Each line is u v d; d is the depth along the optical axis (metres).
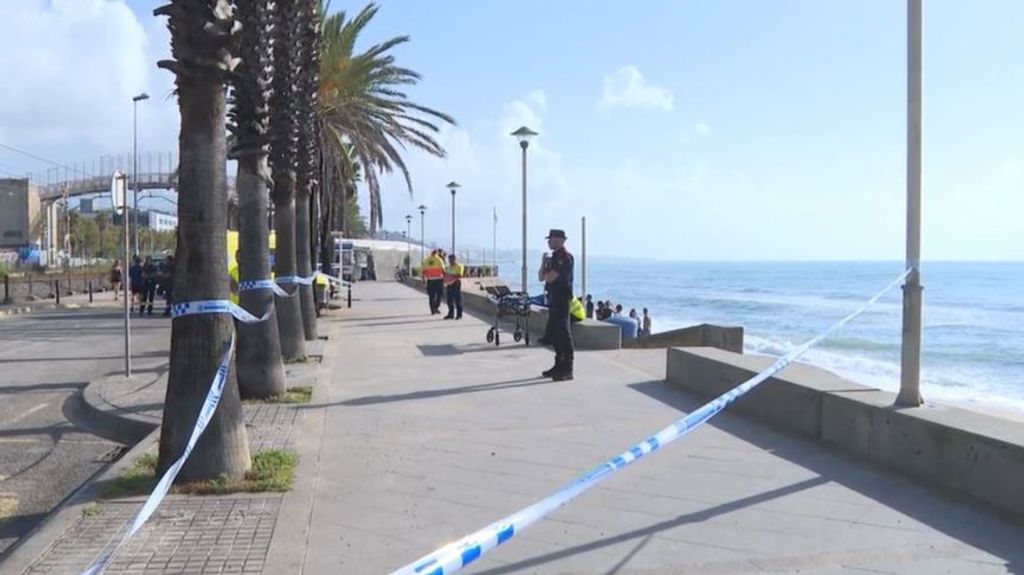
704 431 8.03
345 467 6.74
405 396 10.08
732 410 9.02
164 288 31.86
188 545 4.93
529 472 6.64
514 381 11.29
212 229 6.16
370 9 24.36
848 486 6.14
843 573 4.56
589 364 13.05
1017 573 4.53
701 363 10.08
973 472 5.76
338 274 34.62
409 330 19.20
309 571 4.59
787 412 8.05
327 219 31.78
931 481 6.14
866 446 6.88
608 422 8.55
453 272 22.48
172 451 6.11
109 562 4.30
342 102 24.56
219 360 6.16
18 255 75.81
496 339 15.72
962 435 5.84
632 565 4.70
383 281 62.72
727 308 59.34
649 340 16.92
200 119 6.09
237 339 9.91
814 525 5.32
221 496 5.89
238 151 9.76
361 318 22.97
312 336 16.59
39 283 43.00
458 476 6.52
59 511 5.53
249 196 9.83
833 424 7.34
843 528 5.26
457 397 10.02
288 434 7.91
